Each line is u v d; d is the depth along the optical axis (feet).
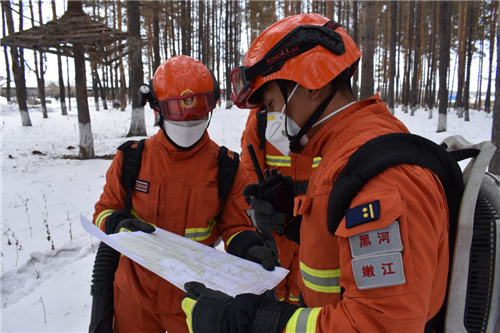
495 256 2.67
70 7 28.37
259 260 4.56
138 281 5.23
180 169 5.41
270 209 3.73
